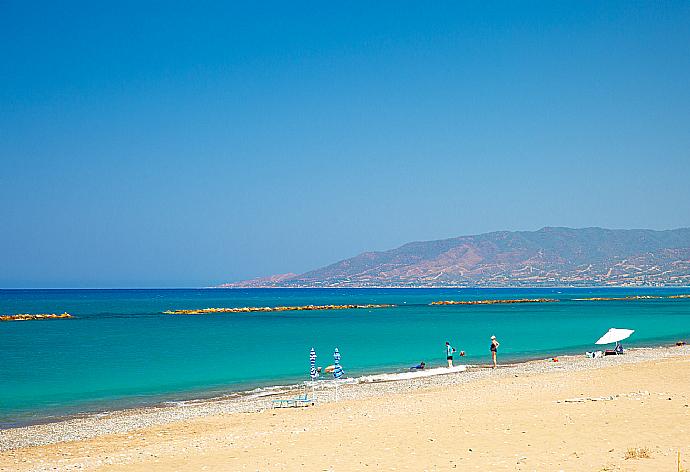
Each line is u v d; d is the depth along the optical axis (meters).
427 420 23.50
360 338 73.44
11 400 35.06
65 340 72.44
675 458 15.66
